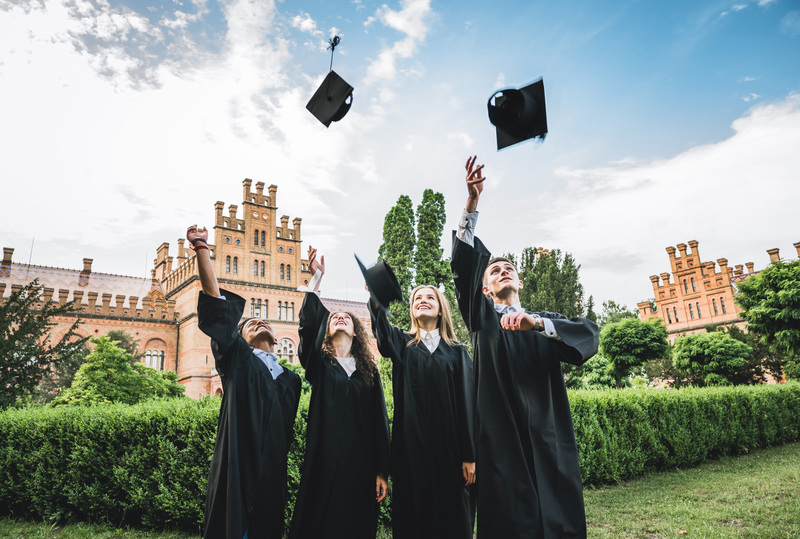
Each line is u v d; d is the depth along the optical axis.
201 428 5.05
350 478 3.00
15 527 5.39
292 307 42.44
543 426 2.44
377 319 3.21
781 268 17.89
